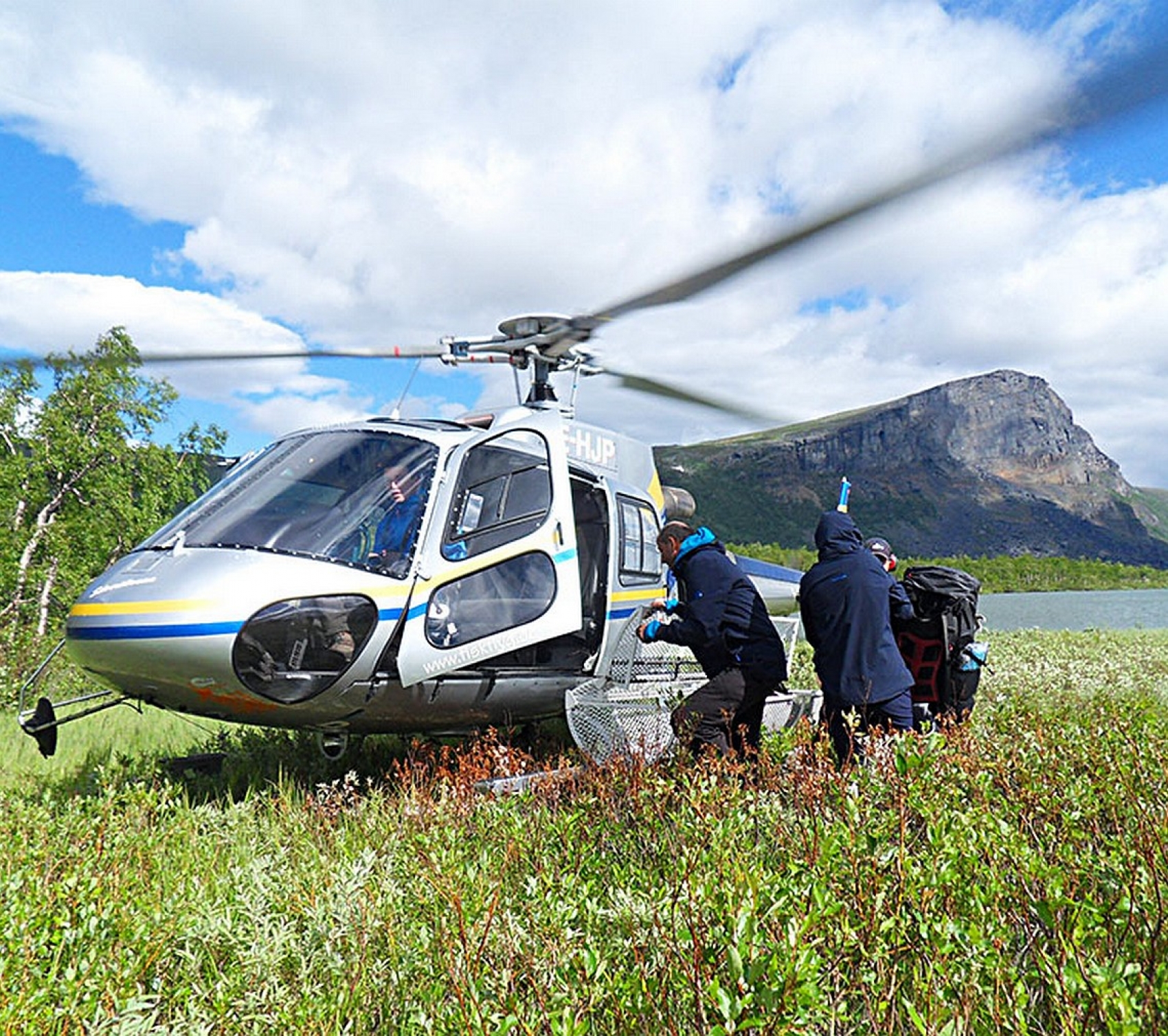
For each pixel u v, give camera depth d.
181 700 4.84
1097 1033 1.95
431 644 4.96
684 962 2.08
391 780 5.32
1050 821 3.17
